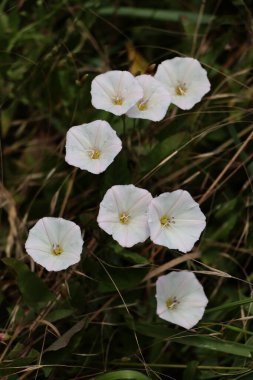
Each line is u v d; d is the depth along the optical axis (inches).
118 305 17.3
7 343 16.8
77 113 18.8
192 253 17.6
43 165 18.9
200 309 16.3
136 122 18.6
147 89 17.1
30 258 18.0
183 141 17.9
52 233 16.1
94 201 18.5
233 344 16.4
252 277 17.8
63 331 17.0
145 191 16.2
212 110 18.9
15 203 18.7
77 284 17.0
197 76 17.6
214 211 18.4
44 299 16.7
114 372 15.8
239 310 17.2
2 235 18.5
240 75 19.2
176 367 17.0
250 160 18.7
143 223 16.2
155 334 16.7
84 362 16.7
